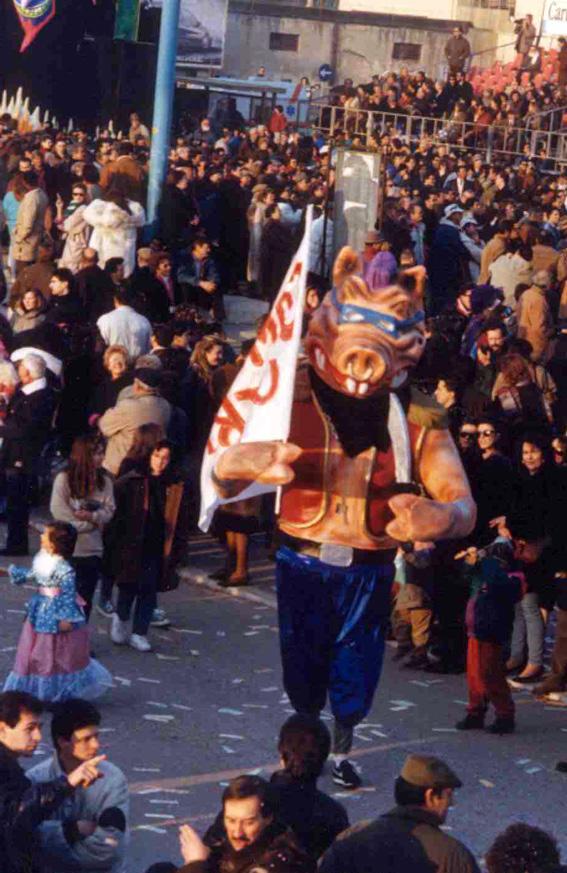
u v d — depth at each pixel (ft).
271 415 35.01
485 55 253.03
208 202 102.47
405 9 259.60
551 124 170.30
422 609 53.93
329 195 91.81
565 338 82.02
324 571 39.93
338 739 43.88
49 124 166.71
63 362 71.61
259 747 47.70
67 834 33.19
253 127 188.14
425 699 52.24
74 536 48.70
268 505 63.87
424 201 121.29
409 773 30.01
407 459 38.27
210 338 67.82
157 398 62.08
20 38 164.35
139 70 169.58
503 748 48.37
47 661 48.32
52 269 82.53
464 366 59.31
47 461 72.74
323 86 252.01
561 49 201.57
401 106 177.88
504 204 133.90
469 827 42.73
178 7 98.94
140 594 55.16
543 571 52.60
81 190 95.20
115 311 73.36
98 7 166.71
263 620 59.82
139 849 40.34
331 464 39.19
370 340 35.99
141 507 54.13
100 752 46.44
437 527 35.78
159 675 53.36
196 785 44.60
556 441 55.36
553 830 42.78
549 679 52.26
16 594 60.75
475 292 79.51
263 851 28.71
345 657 41.47
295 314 34.40
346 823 32.14
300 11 250.98
